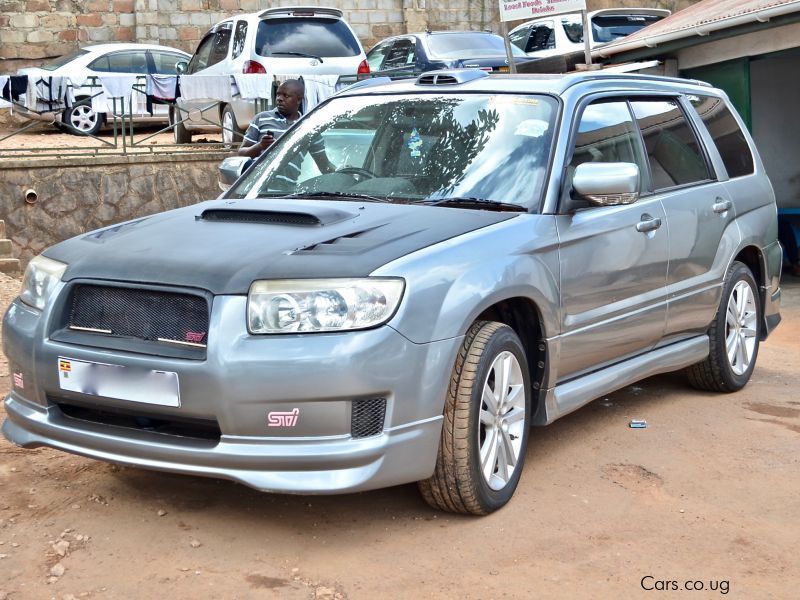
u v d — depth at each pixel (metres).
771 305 6.64
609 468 4.77
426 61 15.00
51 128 17.14
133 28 21.16
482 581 3.57
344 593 3.45
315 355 3.56
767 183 6.63
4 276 9.28
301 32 14.03
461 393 3.92
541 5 9.03
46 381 3.92
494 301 4.05
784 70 13.77
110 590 3.43
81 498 4.21
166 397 3.65
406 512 4.16
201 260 3.81
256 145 7.88
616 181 4.44
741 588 3.58
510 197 4.55
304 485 3.59
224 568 3.61
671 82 6.02
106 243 4.16
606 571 3.68
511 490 4.28
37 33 20.58
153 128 17.70
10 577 3.51
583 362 4.82
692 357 5.78
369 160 4.94
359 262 3.73
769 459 4.96
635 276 5.06
